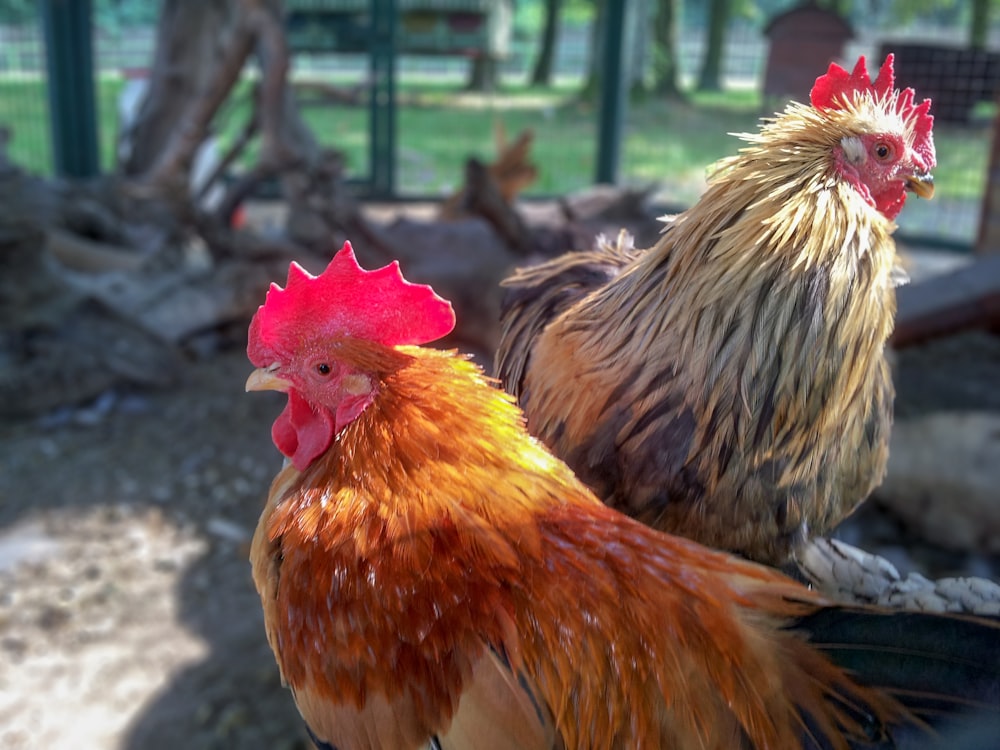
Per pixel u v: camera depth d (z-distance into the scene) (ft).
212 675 2.84
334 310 1.14
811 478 1.16
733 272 1.08
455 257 4.90
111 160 9.09
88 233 5.62
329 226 5.08
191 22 6.44
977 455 3.27
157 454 4.17
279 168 5.23
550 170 8.95
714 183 1.13
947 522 3.25
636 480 1.18
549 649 1.03
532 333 1.40
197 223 5.27
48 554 3.42
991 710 0.96
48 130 7.77
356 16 8.18
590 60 11.99
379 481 1.08
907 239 7.40
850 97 1.24
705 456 1.13
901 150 1.14
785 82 7.33
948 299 5.22
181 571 3.37
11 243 4.45
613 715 1.03
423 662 1.03
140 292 5.05
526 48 12.88
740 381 1.09
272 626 1.14
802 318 1.07
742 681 1.03
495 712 1.01
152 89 6.64
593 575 1.05
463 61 11.76
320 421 1.15
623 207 5.87
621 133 8.15
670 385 1.13
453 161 9.20
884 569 1.30
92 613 3.12
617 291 1.21
